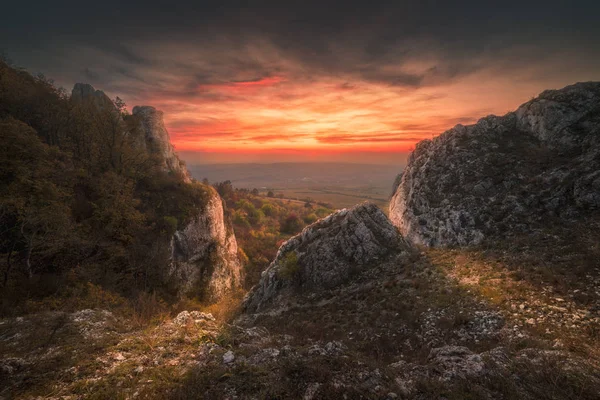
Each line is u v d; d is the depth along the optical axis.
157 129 83.12
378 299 26.44
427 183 49.78
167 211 56.22
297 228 151.88
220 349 12.32
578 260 21.77
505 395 8.16
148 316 24.14
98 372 10.50
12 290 22.77
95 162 50.25
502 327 16.16
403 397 8.20
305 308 31.14
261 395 8.45
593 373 9.30
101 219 40.00
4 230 27.73
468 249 33.16
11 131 32.72
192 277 55.50
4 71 46.31
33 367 10.61
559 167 35.69
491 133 50.03
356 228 40.56
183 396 8.71
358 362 10.13
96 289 26.50
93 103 61.78
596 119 38.34
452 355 11.19
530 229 31.14
